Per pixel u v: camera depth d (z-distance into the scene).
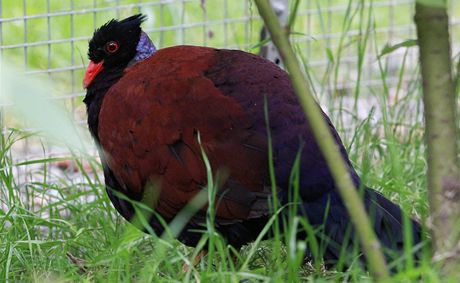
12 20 11.38
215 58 7.61
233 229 7.24
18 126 11.48
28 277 7.55
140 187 7.48
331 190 6.91
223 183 6.95
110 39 8.69
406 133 11.23
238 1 15.03
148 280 6.62
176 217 7.19
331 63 12.01
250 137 6.98
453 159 6.00
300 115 7.13
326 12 14.52
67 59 13.90
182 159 7.13
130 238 6.94
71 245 8.28
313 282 6.21
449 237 6.01
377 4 14.05
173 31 14.00
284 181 6.90
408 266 5.85
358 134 10.30
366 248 5.48
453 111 5.98
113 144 7.57
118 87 7.68
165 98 7.30
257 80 7.31
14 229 8.33
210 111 7.12
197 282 6.53
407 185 9.43
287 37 5.38
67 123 3.53
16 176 11.23
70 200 9.24
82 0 14.05
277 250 6.61
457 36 15.45
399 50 14.30
